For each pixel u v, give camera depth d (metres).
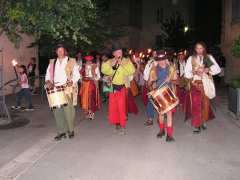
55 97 4.96
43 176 3.67
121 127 5.50
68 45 10.49
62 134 5.22
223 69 14.48
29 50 11.74
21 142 5.04
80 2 5.70
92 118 6.77
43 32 6.41
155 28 30.11
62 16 5.93
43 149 4.68
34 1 5.54
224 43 15.47
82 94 6.75
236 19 13.73
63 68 4.98
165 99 4.89
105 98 9.16
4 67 10.16
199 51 5.40
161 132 5.29
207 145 4.81
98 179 3.58
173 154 4.40
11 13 5.49
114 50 5.39
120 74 5.40
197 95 5.41
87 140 5.14
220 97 10.24
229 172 3.75
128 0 23.84
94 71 6.73
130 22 24.48
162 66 5.11
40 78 11.35
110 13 12.34
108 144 4.90
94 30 10.85
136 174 3.71
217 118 6.83
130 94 6.40
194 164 4.01
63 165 4.02
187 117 5.64
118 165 4.00
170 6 30.52
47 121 6.55
